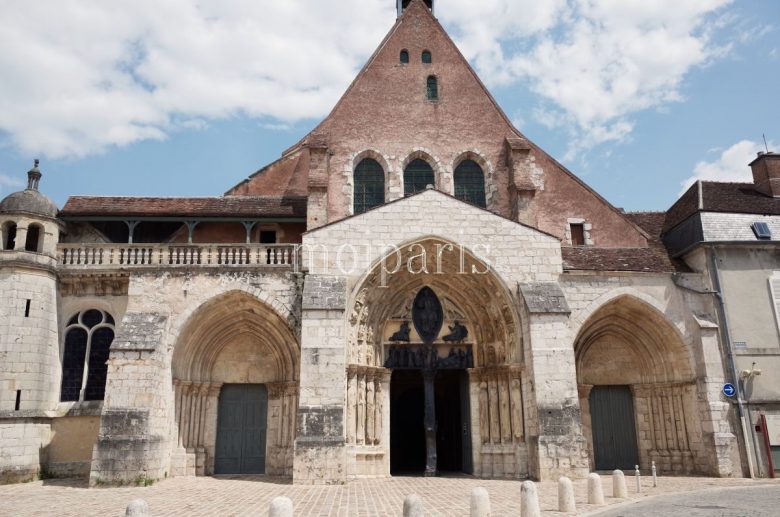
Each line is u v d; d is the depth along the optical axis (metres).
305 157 27.20
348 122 26.84
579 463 19.33
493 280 22.02
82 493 16.75
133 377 19.38
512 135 27.31
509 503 14.09
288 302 21.38
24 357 20.41
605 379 24.16
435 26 29.00
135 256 22.27
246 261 22.06
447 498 15.10
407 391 29.69
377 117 27.05
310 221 24.16
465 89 27.92
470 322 23.39
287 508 8.26
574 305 22.16
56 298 21.81
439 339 23.11
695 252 23.77
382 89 27.55
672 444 22.80
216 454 22.38
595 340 24.42
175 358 21.23
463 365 22.95
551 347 20.39
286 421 22.16
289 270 21.66
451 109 27.52
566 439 19.53
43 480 20.08
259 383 23.17
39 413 20.44
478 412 22.45
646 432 23.58
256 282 21.50
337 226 21.67
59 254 22.14
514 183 25.92
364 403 21.47
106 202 24.70
